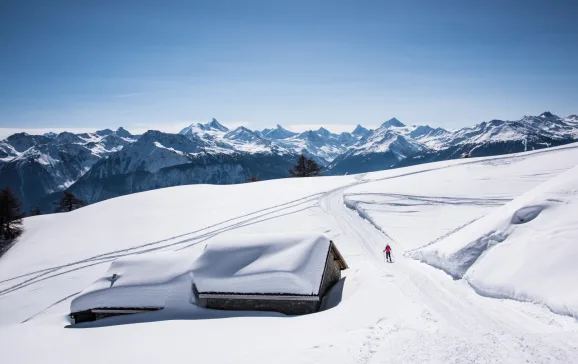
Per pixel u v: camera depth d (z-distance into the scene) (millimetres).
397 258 31047
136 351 16125
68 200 90562
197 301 23047
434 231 37312
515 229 21344
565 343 11461
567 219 19484
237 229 47250
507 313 15852
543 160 64250
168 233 49156
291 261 22703
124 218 57844
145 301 23125
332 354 12703
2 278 39844
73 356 16453
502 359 10742
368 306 17844
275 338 15812
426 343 12469
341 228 43719
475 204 44812
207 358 14289
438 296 18953
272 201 61094
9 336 21141
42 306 32281
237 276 22656
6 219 55531
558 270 16594
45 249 47375
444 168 72188
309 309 21328
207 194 70312
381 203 49656
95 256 43219
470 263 21562
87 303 23547
